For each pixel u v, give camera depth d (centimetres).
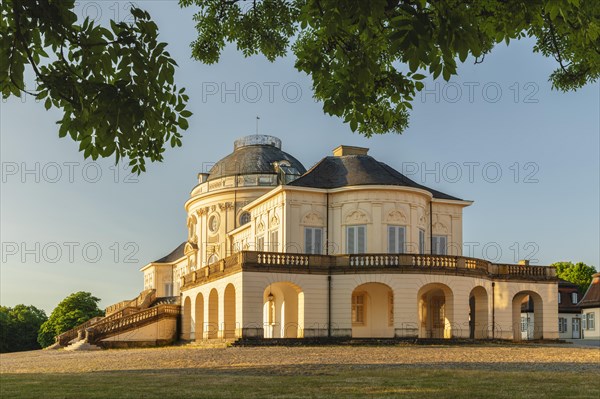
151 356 3170
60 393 1541
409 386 1598
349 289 4047
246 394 1459
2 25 862
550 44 1331
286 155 6931
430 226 4916
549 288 4719
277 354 2964
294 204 4556
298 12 1428
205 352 3269
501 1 949
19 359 3738
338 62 1023
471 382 1684
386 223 4450
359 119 1034
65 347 5359
